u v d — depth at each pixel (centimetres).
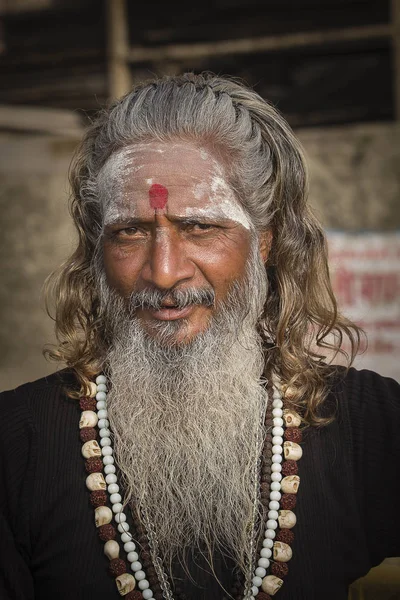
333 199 527
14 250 562
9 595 184
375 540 195
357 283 517
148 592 186
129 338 194
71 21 697
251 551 190
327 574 188
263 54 690
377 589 214
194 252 189
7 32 707
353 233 521
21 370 561
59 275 216
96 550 187
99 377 204
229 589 189
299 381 205
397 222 521
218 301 192
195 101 193
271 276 215
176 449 193
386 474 197
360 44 675
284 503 192
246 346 201
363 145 527
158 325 191
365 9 662
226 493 194
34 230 562
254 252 199
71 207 218
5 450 194
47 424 197
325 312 219
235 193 193
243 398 200
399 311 511
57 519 188
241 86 208
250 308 199
